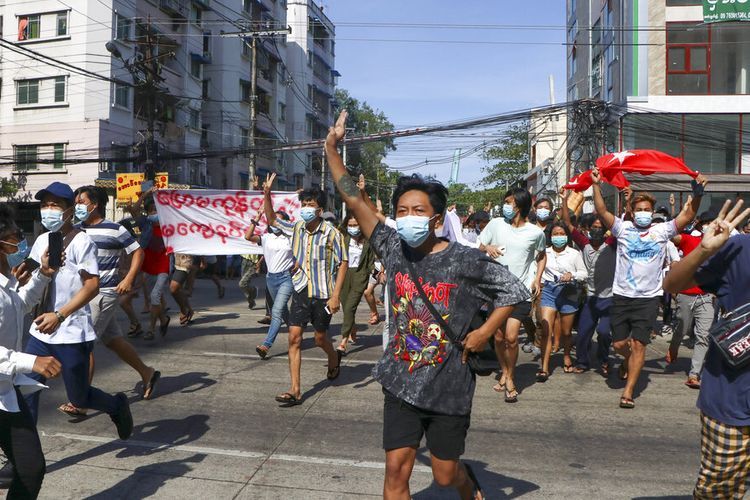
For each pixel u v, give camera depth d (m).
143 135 27.19
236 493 4.02
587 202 29.22
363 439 5.08
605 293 7.42
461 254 3.04
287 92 51.06
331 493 4.03
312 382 6.96
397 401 3.04
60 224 4.16
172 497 3.95
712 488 2.93
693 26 24.55
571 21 37.88
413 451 3.03
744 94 24.44
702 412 2.96
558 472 4.48
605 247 7.41
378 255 3.29
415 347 3.02
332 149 3.39
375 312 10.74
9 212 3.37
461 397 2.99
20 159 29.34
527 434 5.34
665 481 4.34
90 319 4.58
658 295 6.25
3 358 2.95
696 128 24.64
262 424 5.46
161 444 4.92
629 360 6.36
